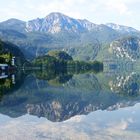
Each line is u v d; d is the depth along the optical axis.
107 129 35.00
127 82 136.50
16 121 40.91
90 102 63.91
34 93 81.56
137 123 38.53
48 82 126.50
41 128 35.91
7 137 31.33
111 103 62.16
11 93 79.62
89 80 146.88
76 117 44.19
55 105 58.66
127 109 52.16
